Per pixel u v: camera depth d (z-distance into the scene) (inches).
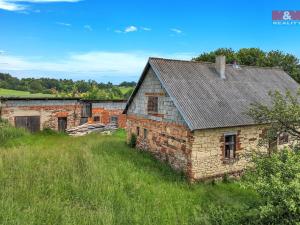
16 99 981.8
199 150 568.7
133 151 727.1
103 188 424.2
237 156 619.2
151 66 674.8
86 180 447.2
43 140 900.0
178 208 408.8
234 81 756.6
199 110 595.5
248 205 351.3
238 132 617.9
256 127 645.9
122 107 1241.4
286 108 451.2
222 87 706.2
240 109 648.4
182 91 628.7
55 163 517.7
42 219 332.2
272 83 837.2
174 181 548.1
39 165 500.7
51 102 1059.9
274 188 280.2
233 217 337.1
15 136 876.0
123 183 466.0
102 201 390.6
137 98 773.3
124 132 1132.5
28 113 1013.2
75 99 1114.7
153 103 695.7
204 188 529.3
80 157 555.8
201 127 555.2
